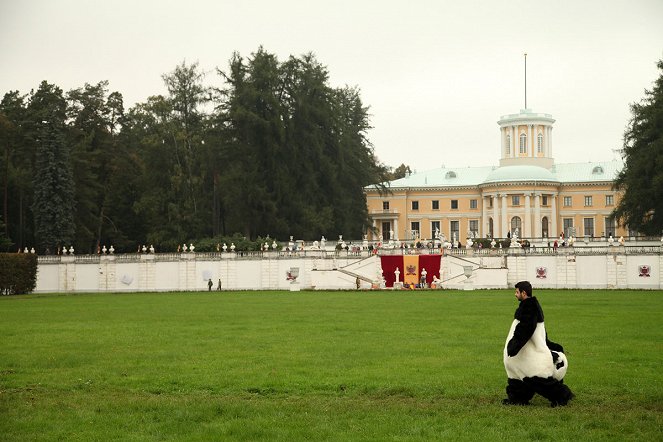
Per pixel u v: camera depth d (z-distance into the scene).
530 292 22.42
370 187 166.12
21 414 22.16
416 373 27.86
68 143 132.12
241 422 20.81
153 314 57.28
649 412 21.62
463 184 163.88
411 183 167.75
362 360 31.00
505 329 42.19
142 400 23.75
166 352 34.00
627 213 109.31
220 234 127.75
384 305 64.06
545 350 22.38
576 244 119.81
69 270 112.12
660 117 106.00
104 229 134.38
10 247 124.75
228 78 128.50
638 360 30.33
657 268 96.44
